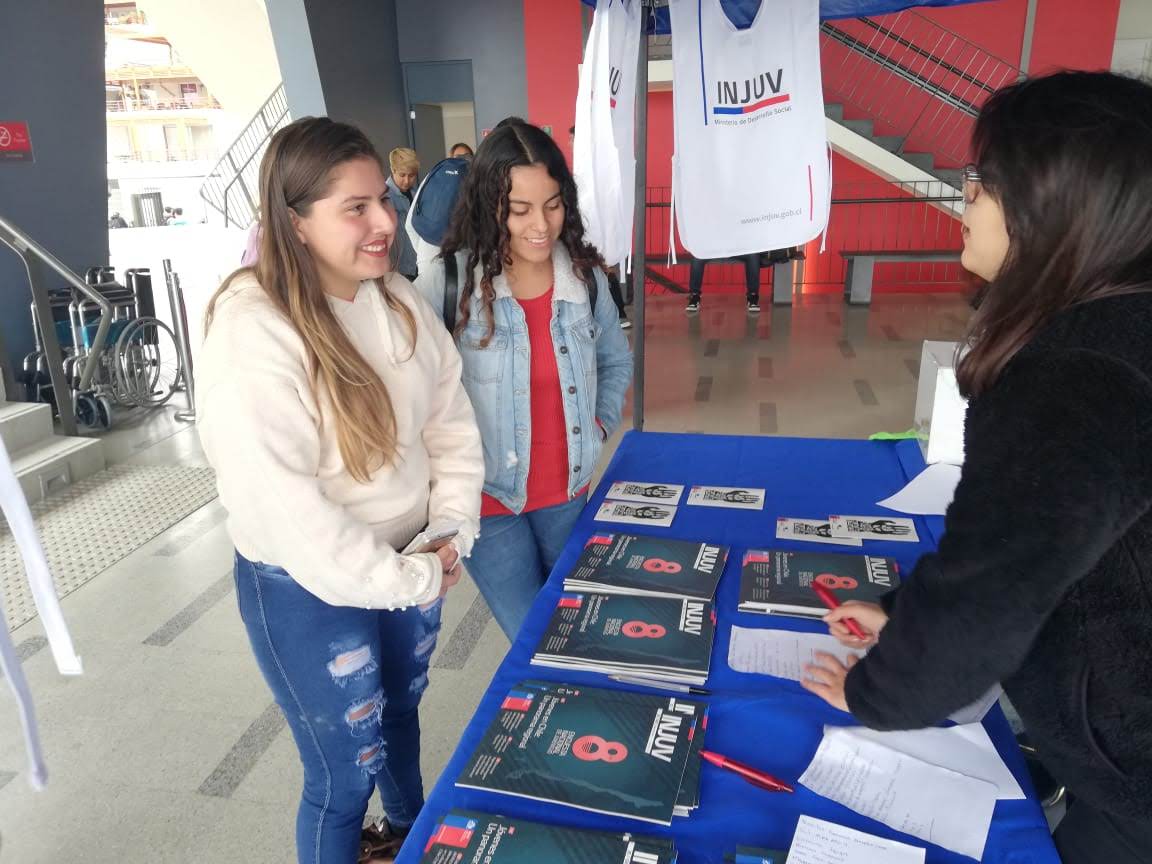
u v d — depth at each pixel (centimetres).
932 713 77
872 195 852
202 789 190
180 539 322
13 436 374
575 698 107
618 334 193
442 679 230
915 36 828
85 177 513
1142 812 70
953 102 816
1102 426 59
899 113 855
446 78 866
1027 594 63
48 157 489
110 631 258
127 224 1603
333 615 123
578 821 88
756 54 241
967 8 809
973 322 73
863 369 543
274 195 110
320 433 115
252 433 106
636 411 316
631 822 87
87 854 172
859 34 838
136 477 388
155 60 2572
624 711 104
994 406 67
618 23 272
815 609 127
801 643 120
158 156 2481
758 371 548
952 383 187
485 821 87
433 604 143
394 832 158
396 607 118
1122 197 62
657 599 132
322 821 136
